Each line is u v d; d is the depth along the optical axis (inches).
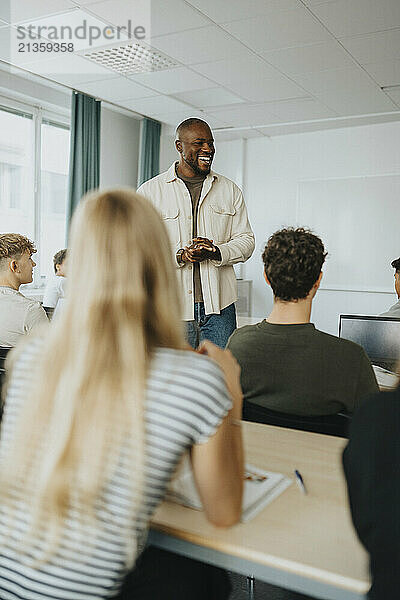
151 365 38.4
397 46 193.6
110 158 294.7
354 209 306.3
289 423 67.5
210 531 41.1
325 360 65.2
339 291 312.5
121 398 36.7
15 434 39.2
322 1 161.5
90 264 38.7
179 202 124.1
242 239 125.6
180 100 267.7
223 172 340.8
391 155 295.9
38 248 265.7
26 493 38.5
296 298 66.7
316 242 66.7
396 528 30.5
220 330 123.8
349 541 39.9
